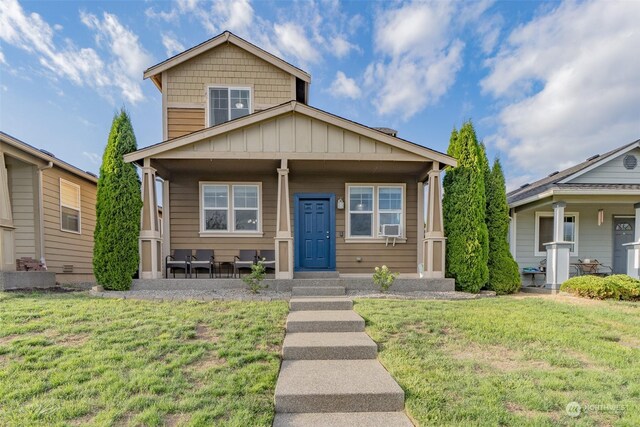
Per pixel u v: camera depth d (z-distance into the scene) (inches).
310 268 335.9
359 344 143.5
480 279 282.4
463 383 113.3
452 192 299.7
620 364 128.3
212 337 152.4
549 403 101.0
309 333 163.3
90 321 169.6
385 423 98.5
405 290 270.2
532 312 199.6
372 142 283.3
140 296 235.0
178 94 346.9
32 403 98.3
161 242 292.5
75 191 390.0
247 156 277.3
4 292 245.9
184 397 103.3
